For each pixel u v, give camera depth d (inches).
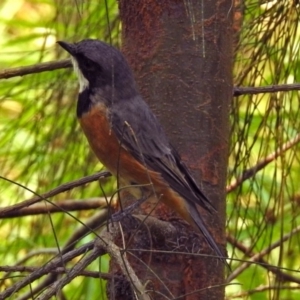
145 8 376.2
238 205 432.8
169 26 371.9
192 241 353.1
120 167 393.7
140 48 377.7
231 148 421.1
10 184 450.0
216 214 366.6
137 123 379.9
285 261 472.4
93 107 400.5
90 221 438.9
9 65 509.7
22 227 517.7
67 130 456.8
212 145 368.2
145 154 378.0
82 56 401.7
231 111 425.7
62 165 462.0
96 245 300.5
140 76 377.4
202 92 368.8
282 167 393.7
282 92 395.2
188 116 368.5
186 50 370.0
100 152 405.4
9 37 596.4
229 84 375.6
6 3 634.2
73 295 443.8
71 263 518.3
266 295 456.4
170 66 370.3
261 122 398.9
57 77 440.1
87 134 407.5
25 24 511.5
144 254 344.2
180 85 369.1
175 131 368.8
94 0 464.4
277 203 431.8
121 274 341.4
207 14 373.1
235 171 403.2
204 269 350.3
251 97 403.9
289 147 400.8
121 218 328.8
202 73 369.4
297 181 455.5
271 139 440.5
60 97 440.8
